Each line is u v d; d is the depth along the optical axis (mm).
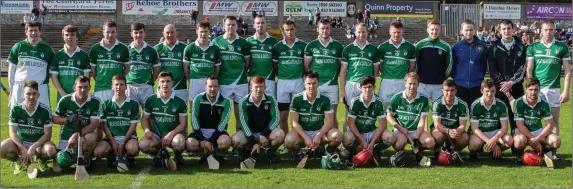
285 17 41969
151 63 9000
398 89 9086
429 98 9070
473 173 7309
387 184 6707
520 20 43781
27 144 7488
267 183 6750
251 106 8055
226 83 9258
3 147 7238
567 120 12938
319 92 8305
